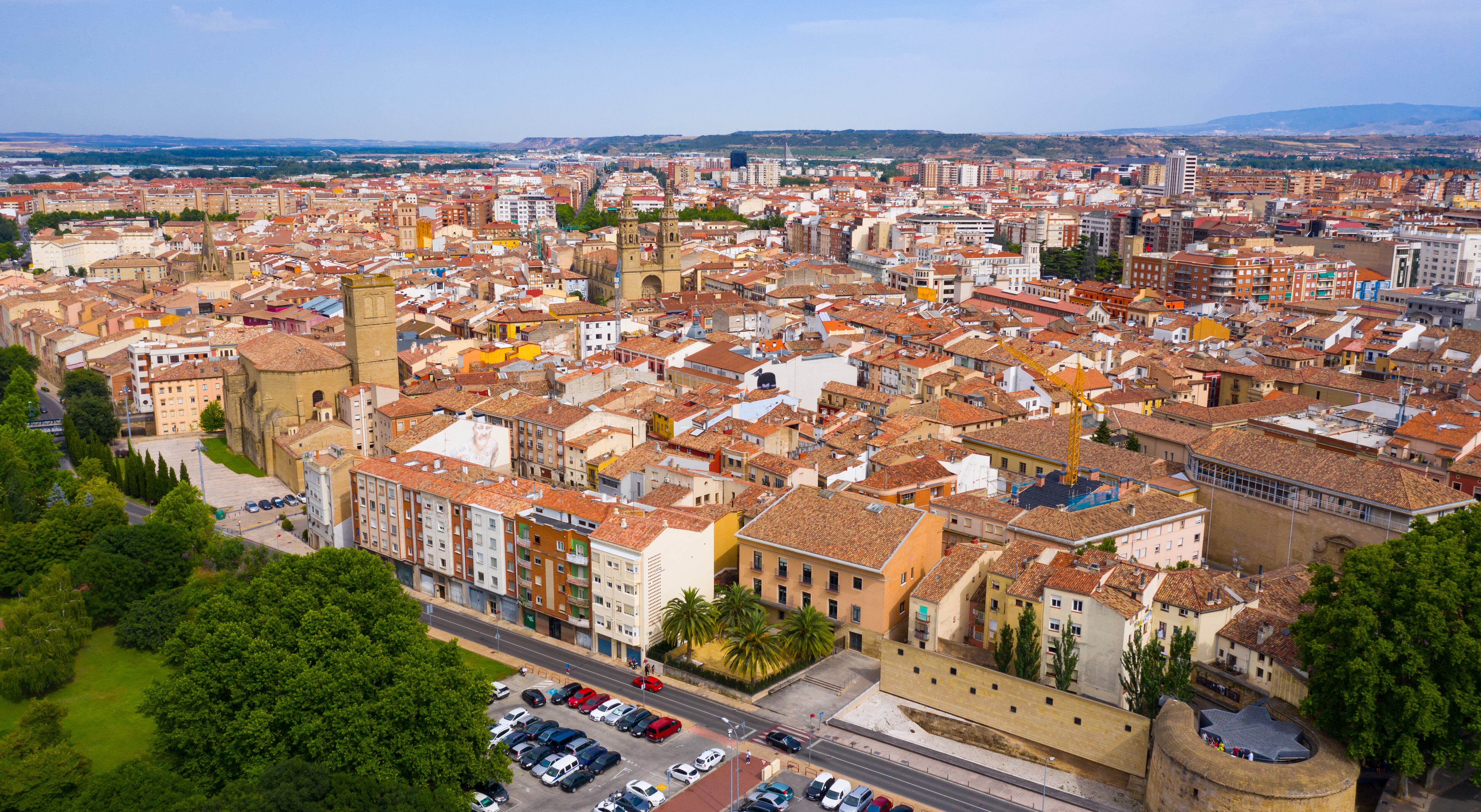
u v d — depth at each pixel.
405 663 134.50
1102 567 147.75
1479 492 185.38
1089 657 142.88
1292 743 124.19
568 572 169.25
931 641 153.38
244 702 132.25
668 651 164.75
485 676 159.00
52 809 123.56
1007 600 150.38
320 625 137.38
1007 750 139.12
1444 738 123.56
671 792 131.62
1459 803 126.50
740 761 138.12
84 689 166.00
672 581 165.50
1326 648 125.81
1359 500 177.88
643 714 147.88
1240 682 140.25
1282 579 158.88
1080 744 135.62
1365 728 121.94
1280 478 189.50
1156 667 134.25
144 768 123.12
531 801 130.88
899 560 160.12
